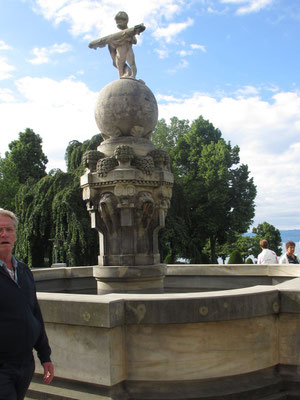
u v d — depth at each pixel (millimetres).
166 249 26781
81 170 24828
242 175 38562
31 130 46969
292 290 4152
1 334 2750
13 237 2980
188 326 3914
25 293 2926
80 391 3900
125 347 3934
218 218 36812
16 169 44219
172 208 27953
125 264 7160
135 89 7656
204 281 9422
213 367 3934
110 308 3771
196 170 38562
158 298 3912
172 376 3873
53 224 23906
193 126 40188
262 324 4141
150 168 7184
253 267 8969
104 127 7773
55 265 17828
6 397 2613
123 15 8406
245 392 3893
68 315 3959
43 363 3143
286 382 4125
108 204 7102
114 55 8383
